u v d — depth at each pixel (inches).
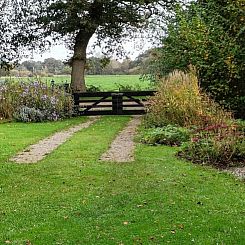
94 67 1238.3
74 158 323.9
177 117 449.7
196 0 575.8
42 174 273.6
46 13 834.8
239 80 491.8
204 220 185.9
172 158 319.0
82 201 215.8
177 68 565.0
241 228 176.7
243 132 351.6
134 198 218.4
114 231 174.4
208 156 303.7
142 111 677.3
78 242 164.2
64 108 634.8
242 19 465.7
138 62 1067.9
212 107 435.5
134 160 313.6
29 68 1118.4
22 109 589.9
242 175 268.7
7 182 255.0
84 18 804.0
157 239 165.6
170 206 205.3
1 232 175.9
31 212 200.5
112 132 469.7
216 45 491.5
